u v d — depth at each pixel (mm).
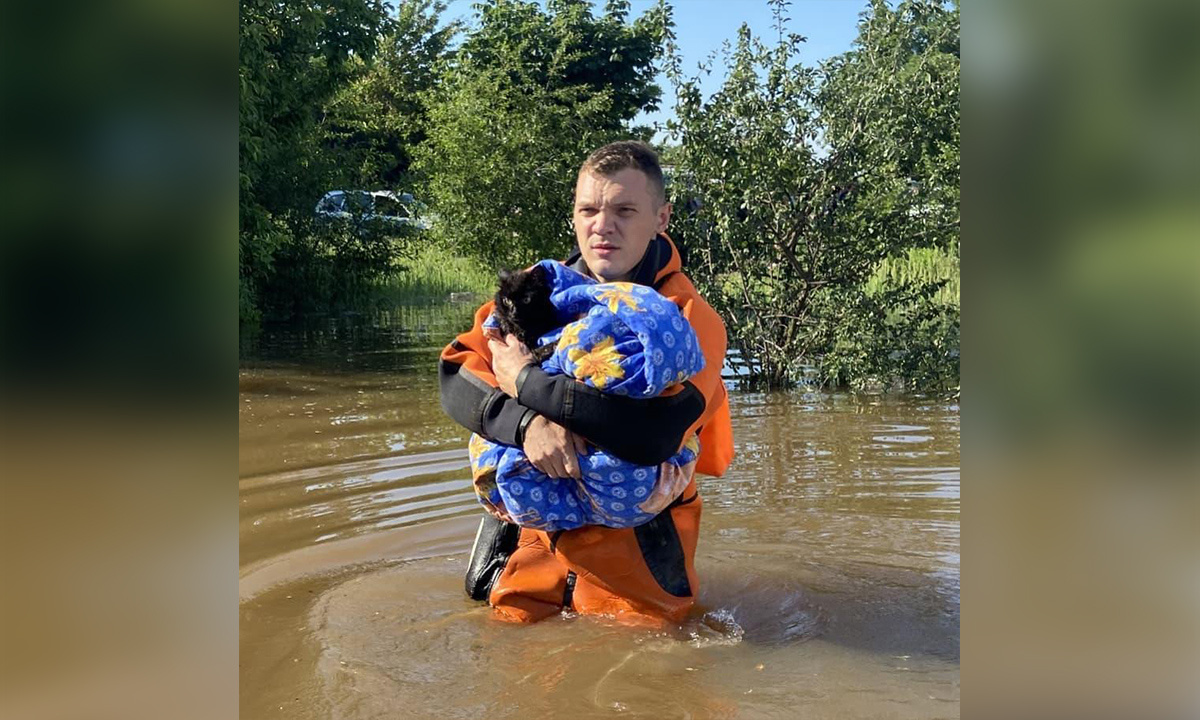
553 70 15945
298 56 13336
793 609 3371
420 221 16938
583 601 3324
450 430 6441
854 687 2750
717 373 3250
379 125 22344
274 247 12656
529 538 3434
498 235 14883
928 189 8461
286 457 5680
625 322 2943
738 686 2756
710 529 4367
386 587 3604
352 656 2965
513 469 3150
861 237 8602
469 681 2789
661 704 2643
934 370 8148
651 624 3219
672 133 8656
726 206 8641
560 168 14500
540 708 2615
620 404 2941
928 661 2934
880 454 5812
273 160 14109
